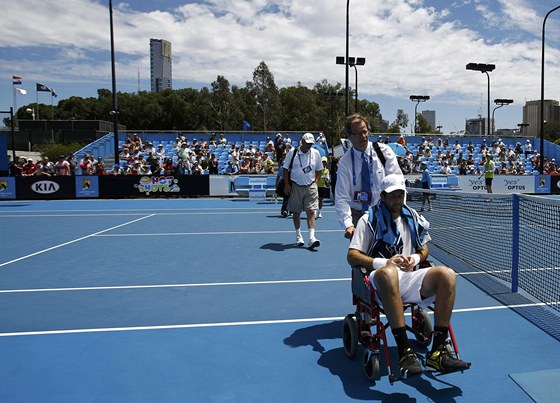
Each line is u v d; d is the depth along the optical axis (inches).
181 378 140.7
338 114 3034.0
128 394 130.9
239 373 144.2
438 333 128.6
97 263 303.0
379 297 134.6
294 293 231.8
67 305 213.3
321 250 346.0
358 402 126.1
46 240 396.2
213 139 1240.8
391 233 150.8
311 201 351.3
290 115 3548.2
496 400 126.2
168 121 3678.6
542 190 964.0
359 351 161.9
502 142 1374.3
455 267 280.4
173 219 550.0
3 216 588.4
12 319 194.4
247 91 3565.5
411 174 927.0
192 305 212.8
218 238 405.1
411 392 131.4
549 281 237.6
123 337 173.9
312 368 147.6
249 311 204.2
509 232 378.9
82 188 871.1
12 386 135.8
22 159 948.0
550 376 138.5
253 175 889.5
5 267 291.7
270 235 422.6
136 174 894.4
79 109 3900.1
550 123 4389.8
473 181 937.5
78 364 150.6
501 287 235.5
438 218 467.2
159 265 296.5
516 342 165.5
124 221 530.6
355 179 182.2
